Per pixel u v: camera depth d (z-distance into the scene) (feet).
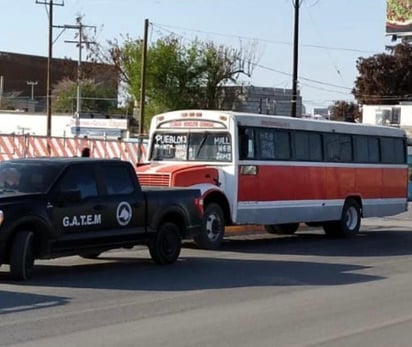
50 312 38.40
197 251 65.31
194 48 287.07
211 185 66.44
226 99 289.12
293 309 40.83
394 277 53.06
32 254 47.24
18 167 49.32
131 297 43.14
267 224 71.36
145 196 53.88
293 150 73.82
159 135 72.18
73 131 219.82
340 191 79.66
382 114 230.07
